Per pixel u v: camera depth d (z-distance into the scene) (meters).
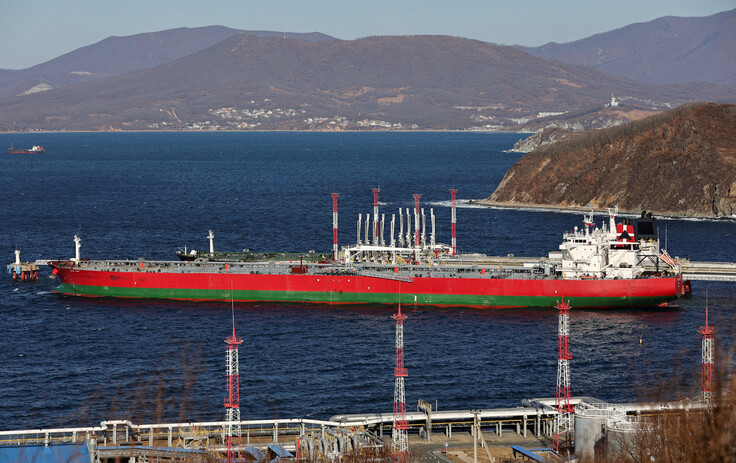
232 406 166.75
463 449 168.00
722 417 108.44
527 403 184.00
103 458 150.62
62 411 187.12
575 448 159.75
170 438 162.25
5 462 145.38
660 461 114.31
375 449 158.00
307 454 157.75
